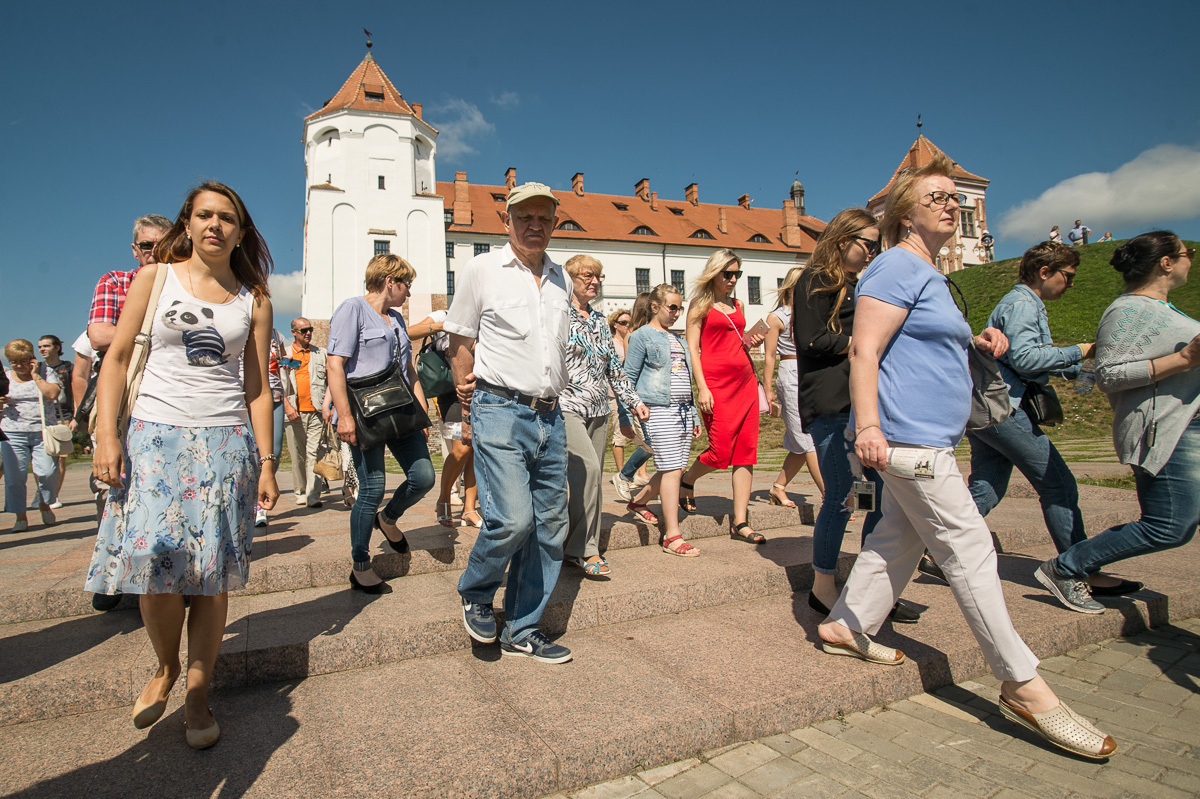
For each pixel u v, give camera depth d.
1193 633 3.55
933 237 2.68
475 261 2.91
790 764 2.27
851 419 2.78
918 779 2.17
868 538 2.95
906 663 2.83
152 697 2.23
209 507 2.21
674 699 2.50
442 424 4.69
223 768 2.08
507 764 2.06
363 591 3.52
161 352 2.24
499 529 2.69
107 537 2.19
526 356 2.79
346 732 2.29
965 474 7.89
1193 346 2.95
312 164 41.47
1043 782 2.15
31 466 6.18
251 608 3.28
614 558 4.24
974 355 3.35
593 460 3.80
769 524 5.18
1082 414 17.02
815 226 60.62
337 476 5.60
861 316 2.62
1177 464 3.12
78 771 2.08
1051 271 3.66
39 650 2.80
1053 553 4.75
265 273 2.60
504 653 2.98
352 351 3.51
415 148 42.62
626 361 4.56
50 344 7.33
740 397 4.55
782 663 2.83
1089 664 3.14
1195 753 2.32
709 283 4.43
